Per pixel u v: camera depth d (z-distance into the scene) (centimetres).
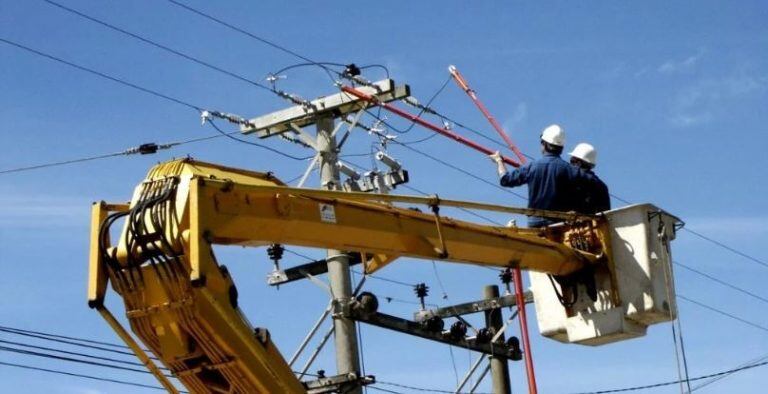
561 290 1548
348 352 1727
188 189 1055
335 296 1745
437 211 1292
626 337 1530
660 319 1513
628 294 1512
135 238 1048
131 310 1058
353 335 1738
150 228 1052
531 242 1459
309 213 1181
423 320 1903
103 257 1058
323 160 1808
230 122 1805
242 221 1106
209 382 1102
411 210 1316
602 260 1527
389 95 1806
